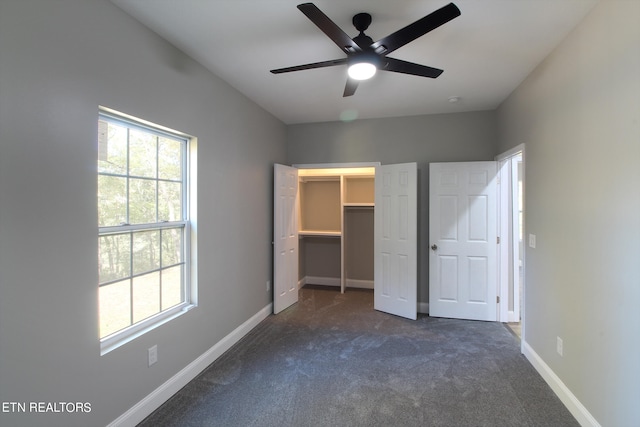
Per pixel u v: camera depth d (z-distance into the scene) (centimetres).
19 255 138
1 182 132
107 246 192
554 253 237
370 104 370
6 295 134
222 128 295
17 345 138
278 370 267
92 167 171
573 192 211
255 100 355
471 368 270
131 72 194
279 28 211
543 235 255
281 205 413
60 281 155
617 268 169
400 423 202
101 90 175
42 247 147
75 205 162
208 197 274
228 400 226
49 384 150
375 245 427
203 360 267
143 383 206
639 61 152
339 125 442
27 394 142
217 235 288
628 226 160
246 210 343
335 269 554
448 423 202
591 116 191
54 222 152
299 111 396
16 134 137
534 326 272
